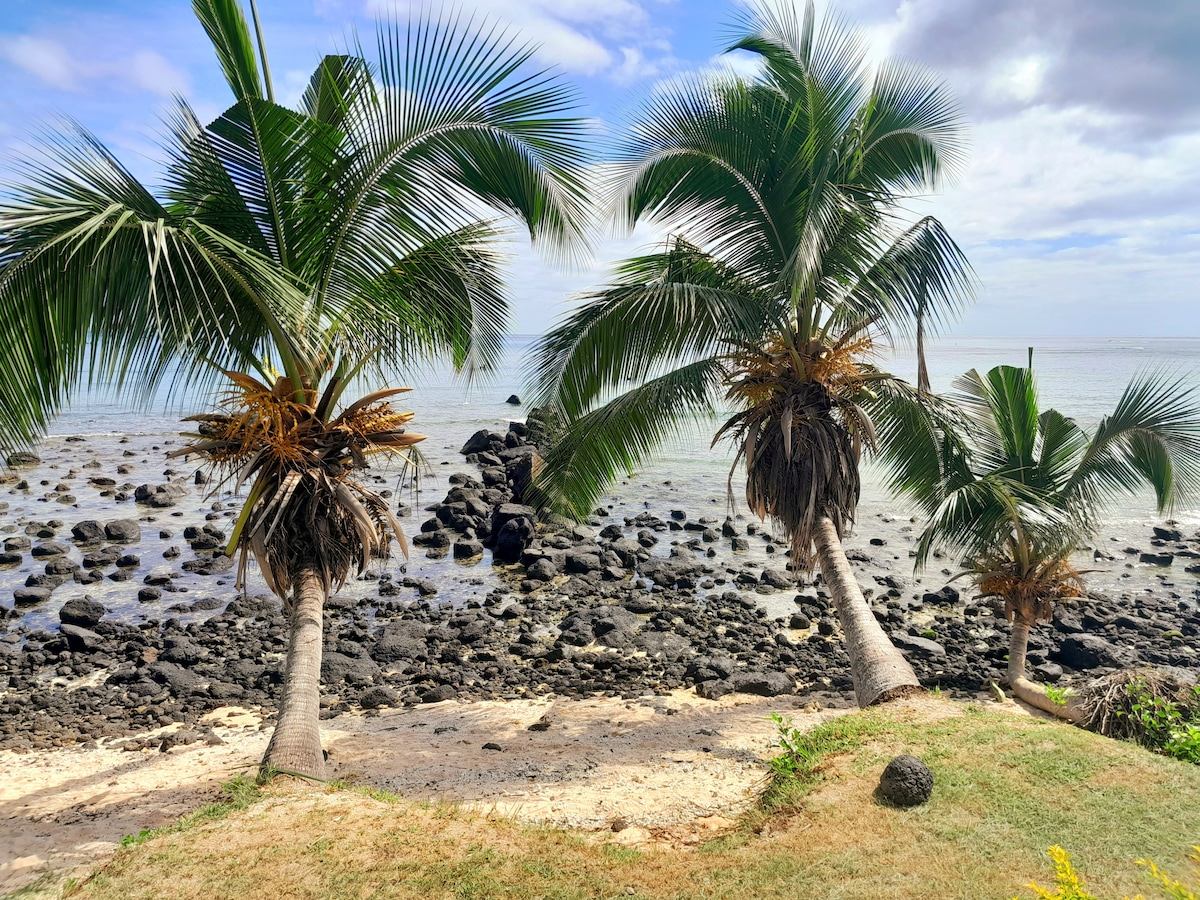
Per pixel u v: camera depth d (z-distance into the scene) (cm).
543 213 976
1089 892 525
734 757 970
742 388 1052
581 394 1091
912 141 1138
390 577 1997
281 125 848
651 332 1057
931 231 1086
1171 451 1095
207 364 871
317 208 912
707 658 1417
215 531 2323
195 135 852
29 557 2153
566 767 956
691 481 3284
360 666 1413
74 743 1119
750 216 1103
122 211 723
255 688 1342
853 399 1081
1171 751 826
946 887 548
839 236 1062
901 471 1184
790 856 614
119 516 2639
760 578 1948
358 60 893
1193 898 455
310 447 897
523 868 625
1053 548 1113
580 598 1825
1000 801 654
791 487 1042
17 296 675
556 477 1165
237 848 659
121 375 748
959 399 1279
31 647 1523
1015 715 866
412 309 1021
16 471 3384
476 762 988
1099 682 994
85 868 698
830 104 1037
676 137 1038
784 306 1059
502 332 1120
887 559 2139
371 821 707
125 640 1560
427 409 5806
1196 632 1546
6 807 895
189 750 1080
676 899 573
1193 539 2312
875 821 646
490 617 1698
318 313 902
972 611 1675
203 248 760
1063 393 5750
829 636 1564
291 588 922
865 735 815
